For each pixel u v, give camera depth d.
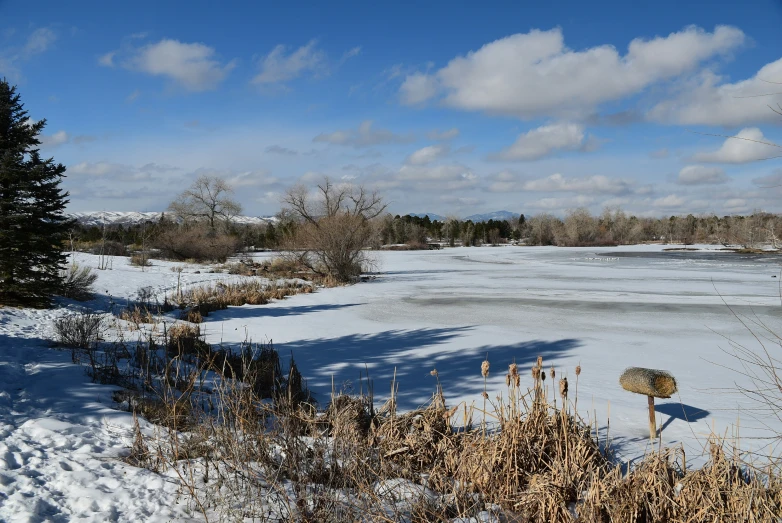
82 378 6.64
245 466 3.85
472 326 14.04
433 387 8.00
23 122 14.00
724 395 7.50
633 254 58.78
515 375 4.52
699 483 3.33
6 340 9.32
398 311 17.09
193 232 45.06
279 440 4.30
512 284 25.66
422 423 4.87
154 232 47.84
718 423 6.17
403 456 4.52
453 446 4.55
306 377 8.72
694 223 102.12
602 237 99.81
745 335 12.52
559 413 4.43
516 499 3.67
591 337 12.37
